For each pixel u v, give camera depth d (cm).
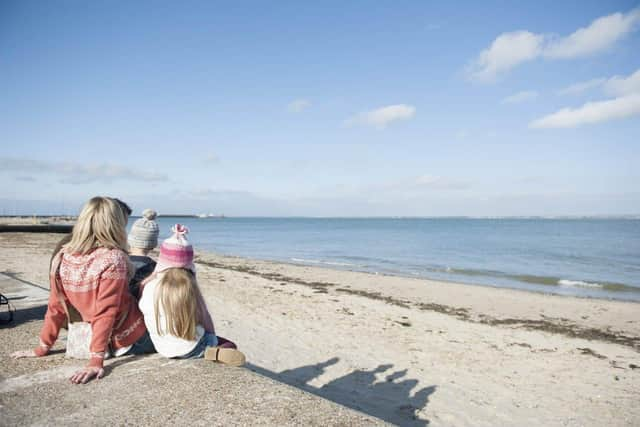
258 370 574
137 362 289
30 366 282
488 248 3681
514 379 614
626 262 2525
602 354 761
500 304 1222
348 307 1075
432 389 558
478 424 465
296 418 217
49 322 299
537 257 2842
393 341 774
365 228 10169
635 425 480
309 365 616
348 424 214
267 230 8906
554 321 1031
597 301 1305
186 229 299
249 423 211
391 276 1786
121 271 275
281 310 994
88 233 276
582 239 5122
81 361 292
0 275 725
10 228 3616
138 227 331
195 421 211
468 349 750
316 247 3909
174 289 280
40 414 217
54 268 280
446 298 1291
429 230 8831
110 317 271
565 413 506
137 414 218
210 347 290
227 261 2308
